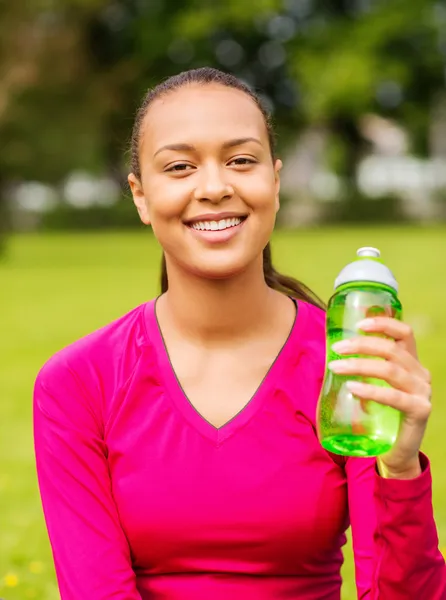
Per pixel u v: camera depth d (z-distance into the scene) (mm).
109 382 2299
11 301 15109
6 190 36656
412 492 1911
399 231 34719
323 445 2004
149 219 2346
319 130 43438
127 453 2223
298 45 39500
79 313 13398
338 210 40375
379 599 2043
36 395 2363
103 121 35000
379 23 38562
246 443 2188
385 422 1909
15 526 4977
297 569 2234
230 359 2271
